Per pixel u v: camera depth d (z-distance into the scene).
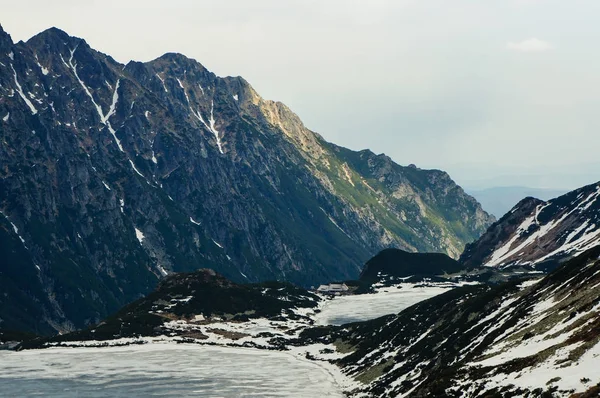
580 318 118.19
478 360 131.62
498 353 129.62
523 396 94.12
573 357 99.50
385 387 169.88
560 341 113.38
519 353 120.38
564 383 90.75
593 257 161.25
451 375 125.00
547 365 102.19
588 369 92.69
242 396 186.50
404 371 177.00
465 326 183.12
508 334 144.25
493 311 180.00
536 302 157.00
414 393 137.62
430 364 166.12
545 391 90.69
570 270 164.00
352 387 188.25
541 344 118.94
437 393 117.06
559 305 138.88
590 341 101.31
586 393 83.69
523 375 102.81
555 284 162.00
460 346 168.38
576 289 141.00
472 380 114.50
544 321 133.62
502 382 104.75
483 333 164.25
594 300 122.00
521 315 153.12
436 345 184.00
